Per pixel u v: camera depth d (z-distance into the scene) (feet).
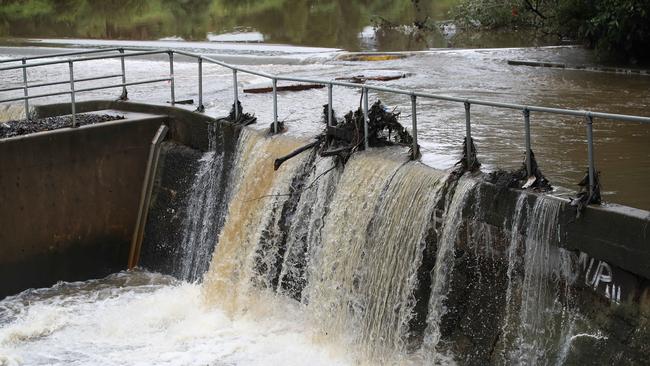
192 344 36.94
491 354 29.89
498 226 29.43
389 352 32.89
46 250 44.93
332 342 35.19
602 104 48.65
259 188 41.01
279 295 38.93
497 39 85.10
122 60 50.29
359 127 36.58
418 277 32.14
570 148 37.37
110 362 35.50
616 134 40.24
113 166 46.52
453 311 31.24
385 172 34.22
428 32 93.76
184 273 45.60
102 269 46.85
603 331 26.37
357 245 34.78
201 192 45.19
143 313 40.40
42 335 38.45
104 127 45.88
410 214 32.53
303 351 35.37
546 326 28.07
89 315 40.63
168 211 46.88
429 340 31.63
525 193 28.53
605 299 26.32
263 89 55.88
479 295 30.40
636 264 25.22
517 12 89.51
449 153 35.50
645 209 28.43
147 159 47.50
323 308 36.19
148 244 47.70
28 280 44.52
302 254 38.27
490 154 36.17
